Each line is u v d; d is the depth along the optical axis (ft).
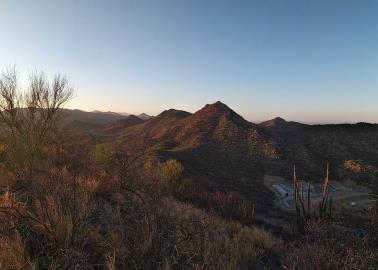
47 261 11.76
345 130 369.09
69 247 12.16
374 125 378.12
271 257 20.04
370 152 294.46
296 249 17.70
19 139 20.97
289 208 128.36
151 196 15.25
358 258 14.93
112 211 16.55
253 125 379.14
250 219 37.83
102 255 12.71
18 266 10.66
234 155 282.97
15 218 13.51
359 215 33.86
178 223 14.94
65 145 18.08
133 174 15.75
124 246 12.83
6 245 11.52
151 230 13.91
